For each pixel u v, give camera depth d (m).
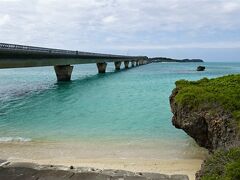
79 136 20.41
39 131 21.95
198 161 15.50
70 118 26.84
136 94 43.66
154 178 12.44
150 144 18.45
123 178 12.35
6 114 29.45
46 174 12.69
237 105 13.45
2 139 19.73
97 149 17.53
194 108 14.91
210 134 14.02
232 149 9.98
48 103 36.41
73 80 74.06
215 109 13.93
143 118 26.27
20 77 89.56
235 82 18.11
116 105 33.75
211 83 18.66
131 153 16.80
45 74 108.94
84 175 12.60
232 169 8.56
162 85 57.34
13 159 15.62
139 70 128.50
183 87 18.05
